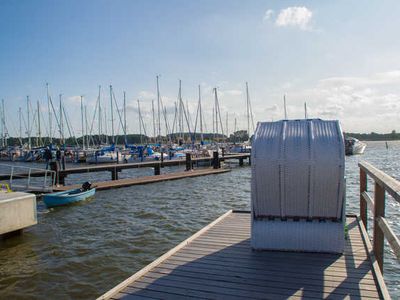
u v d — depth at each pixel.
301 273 5.90
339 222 6.75
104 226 14.47
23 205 12.72
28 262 10.48
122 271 9.70
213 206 18.56
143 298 5.21
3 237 12.72
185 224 14.59
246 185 26.59
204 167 45.81
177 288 5.49
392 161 56.50
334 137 6.70
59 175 25.73
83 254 11.08
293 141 6.76
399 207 16.88
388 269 9.41
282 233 6.88
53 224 14.89
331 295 5.12
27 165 54.41
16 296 8.36
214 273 6.00
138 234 13.18
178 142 63.03
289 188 6.72
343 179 6.46
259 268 6.16
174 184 27.12
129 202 19.64
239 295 5.21
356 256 6.59
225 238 7.94
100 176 36.31
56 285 8.91
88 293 8.46
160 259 6.59
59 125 66.81
